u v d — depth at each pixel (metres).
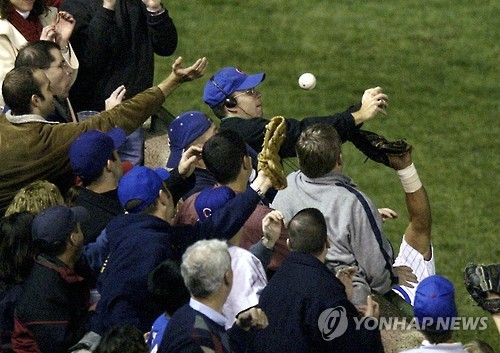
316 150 27.64
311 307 23.98
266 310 24.31
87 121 29.64
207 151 27.22
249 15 66.69
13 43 33.97
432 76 61.75
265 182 25.45
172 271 23.22
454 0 69.06
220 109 33.78
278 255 28.09
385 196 51.91
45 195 26.80
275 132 25.77
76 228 25.03
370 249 27.66
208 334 21.92
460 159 55.22
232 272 22.98
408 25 66.25
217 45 63.56
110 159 27.58
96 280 26.12
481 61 63.12
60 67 31.17
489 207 51.56
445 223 50.25
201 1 67.88
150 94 30.64
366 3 68.44
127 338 21.75
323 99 59.34
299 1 68.38
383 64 62.62
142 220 24.80
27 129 28.83
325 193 27.89
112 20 36.12
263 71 61.56
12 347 25.09
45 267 24.86
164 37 37.19
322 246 24.55
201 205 26.33
